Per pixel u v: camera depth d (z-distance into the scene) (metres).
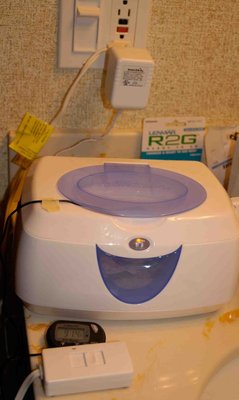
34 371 0.55
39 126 0.77
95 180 0.67
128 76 0.70
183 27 0.76
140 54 0.70
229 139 0.88
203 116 0.85
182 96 0.82
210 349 0.63
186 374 0.59
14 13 0.69
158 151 0.85
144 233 0.60
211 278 0.63
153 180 0.69
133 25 0.73
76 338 0.60
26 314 0.65
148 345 0.62
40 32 0.71
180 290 0.62
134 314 0.63
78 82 0.77
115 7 0.71
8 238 0.77
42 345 0.60
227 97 0.84
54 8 0.70
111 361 0.55
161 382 0.57
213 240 0.61
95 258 0.59
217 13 0.76
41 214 0.59
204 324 0.66
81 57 0.74
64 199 0.61
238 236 0.63
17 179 0.81
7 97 0.75
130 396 0.55
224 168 0.90
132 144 0.84
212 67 0.81
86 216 0.59
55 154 0.81
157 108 0.83
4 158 0.81
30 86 0.75
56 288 0.61
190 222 0.61
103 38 0.74
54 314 0.64
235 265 0.64
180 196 0.65
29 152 0.78
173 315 0.65
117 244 0.59
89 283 0.60
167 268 0.62
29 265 0.60
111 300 0.62
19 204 0.66
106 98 0.79
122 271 0.62
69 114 0.80
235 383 0.67
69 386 0.53
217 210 0.63
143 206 0.62
